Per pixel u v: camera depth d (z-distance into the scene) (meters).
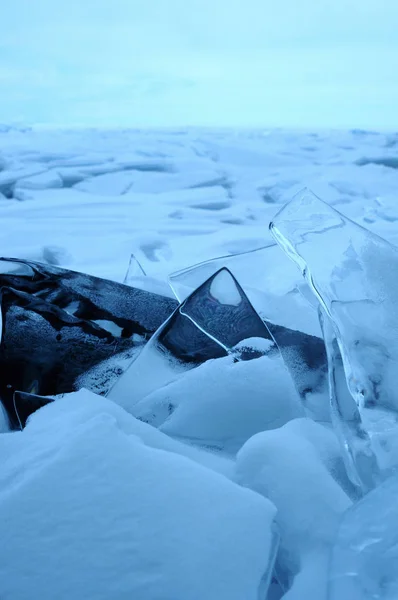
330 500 0.69
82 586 0.54
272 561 0.59
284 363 0.97
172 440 0.81
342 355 0.84
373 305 0.83
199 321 1.04
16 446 0.77
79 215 5.07
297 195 0.94
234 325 1.03
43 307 1.07
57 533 0.58
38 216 5.02
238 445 0.89
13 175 7.00
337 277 0.85
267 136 11.95
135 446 0.65
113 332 1.11
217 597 0.55
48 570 0.55
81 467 0.62
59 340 1.04
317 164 8.50
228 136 12.20
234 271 1.30
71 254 3.50
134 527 0.58
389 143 10.44
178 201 5.90
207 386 0.91
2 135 12.42
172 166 8.07
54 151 9.65
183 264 3.15
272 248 1.38
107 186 6.71
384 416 0.78
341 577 0.58
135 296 1.19
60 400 0.86
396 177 7.23
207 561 0.56
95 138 11.84
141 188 6.72
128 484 0.61
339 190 6.50
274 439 0.74
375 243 0.87
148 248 3.73
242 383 0.90
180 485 0.62
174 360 1.01
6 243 3.93
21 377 1.00
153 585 0.55
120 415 0.82
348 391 0.86
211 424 0.89
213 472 0.65
